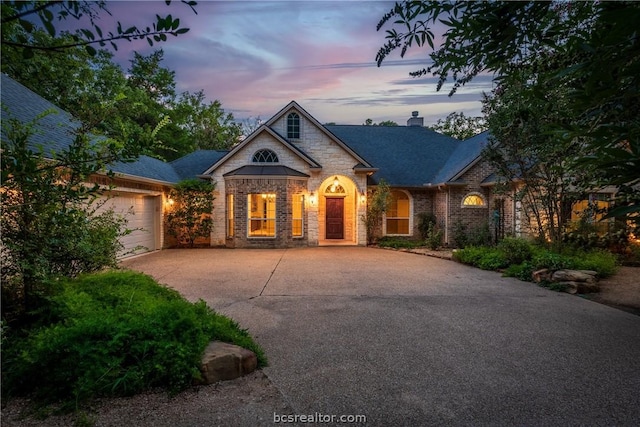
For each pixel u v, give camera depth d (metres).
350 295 7.17
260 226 15.39
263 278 8.81
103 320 3.53
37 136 7.32
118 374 3.22
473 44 2.27
